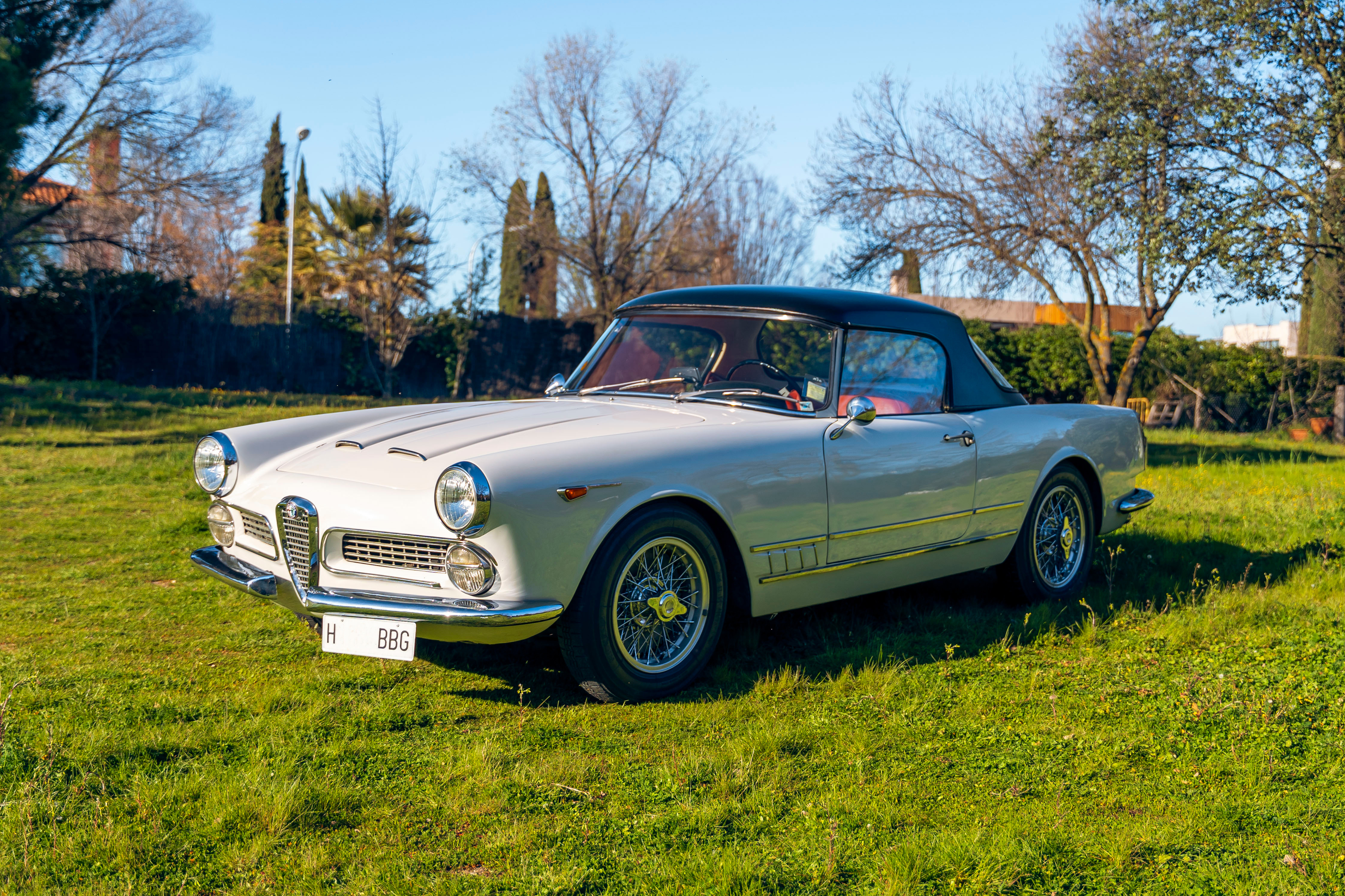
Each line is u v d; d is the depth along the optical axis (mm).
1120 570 5816
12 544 6035
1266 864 2457
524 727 3328
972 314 25906
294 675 3812
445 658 4055
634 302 5031
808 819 2641
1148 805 2805
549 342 26234
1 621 4469
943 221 17250
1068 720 3432
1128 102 13297
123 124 22812
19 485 8164
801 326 4430
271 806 2615
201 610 4715
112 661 3949
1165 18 13242
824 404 4242
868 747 3176
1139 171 13188
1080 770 3020
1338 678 3883
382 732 3271
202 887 2297
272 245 39156
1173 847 2541
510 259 29250
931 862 2406
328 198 30219
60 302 20328
